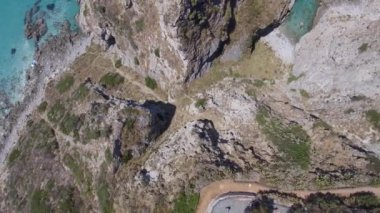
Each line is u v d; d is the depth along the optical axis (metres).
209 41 74.50
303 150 67.06
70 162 79.75
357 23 67.00
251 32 75.25
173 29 71.31
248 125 71.94
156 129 75.50
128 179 69.50
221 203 60.94
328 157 65.19
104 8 81.62
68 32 95.06
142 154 73.75
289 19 74.31
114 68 86.75
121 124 74.06
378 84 65.81
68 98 87.88
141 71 82.75
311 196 59.53
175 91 78.69
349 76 68.19
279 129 70.12
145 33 77.62
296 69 73.06
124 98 82.31
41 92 94.44
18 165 87.81
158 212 63.19
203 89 77.75
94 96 82.75
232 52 76.88
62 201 76.50
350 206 56.53
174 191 63.72
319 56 70.56
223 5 72.62
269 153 67.88
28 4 98.50
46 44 96.19
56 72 94.38
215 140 71.50
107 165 73.06
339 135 67.56
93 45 91.94
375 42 65.38
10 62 97.69
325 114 70.00
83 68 90.69
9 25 98.56
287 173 63.09
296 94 72.94
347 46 67.75
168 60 76.69
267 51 75.75
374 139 65.75
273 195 60.22
